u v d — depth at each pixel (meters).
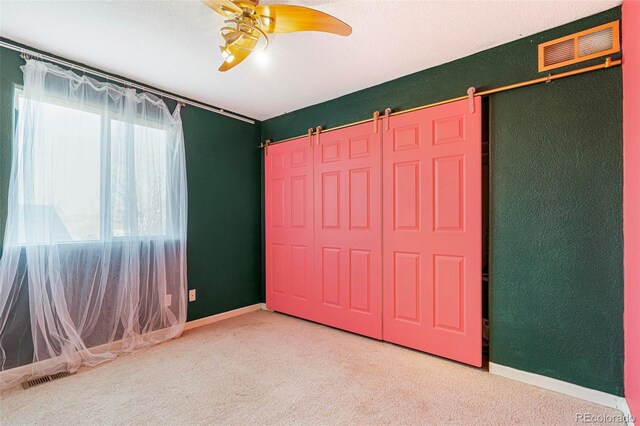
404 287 2.54
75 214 2.24
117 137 2.45
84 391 1.91
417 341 2.46
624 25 1.65
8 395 1.86
